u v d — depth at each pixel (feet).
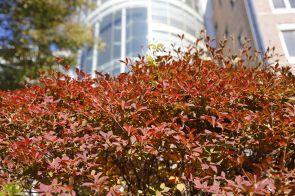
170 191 10.96
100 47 53.42
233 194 8.61
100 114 11.78
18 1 44.60
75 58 48.75
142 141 9.89
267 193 8.13
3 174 11.00
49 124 12.91
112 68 78.95
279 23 46.93
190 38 88.69
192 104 11.37
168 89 12.04
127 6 89.97
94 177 9.06
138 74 13.94
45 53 46.47
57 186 9.07
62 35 47.52
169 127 11.02
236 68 15.52
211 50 16.24
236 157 10.69
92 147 10.36
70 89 13.93
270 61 38.60
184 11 91.50
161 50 17.98
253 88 12.28
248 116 10.67
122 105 11.03
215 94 11.91
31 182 11.52
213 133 10.30
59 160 10.02
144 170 11.13
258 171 9.52
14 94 15.74
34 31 45.62
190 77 13.37
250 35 49.62
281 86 13.25
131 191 10.75
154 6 89.04
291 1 48.49
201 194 10.78
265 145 10.72
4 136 13.08
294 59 43.39
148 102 12.04
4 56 44.45
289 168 11.00
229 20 63.36
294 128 10.39
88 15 92.99
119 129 11.34
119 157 10.76
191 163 10.34
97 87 13.64
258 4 48.29
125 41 84.23
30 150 10.60
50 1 45.80
